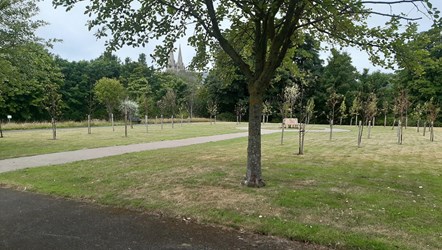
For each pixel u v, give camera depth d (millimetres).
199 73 11281
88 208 6238
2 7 14586
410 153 13953
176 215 5758
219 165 10383
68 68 56875
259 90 7438
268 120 53219
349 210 5836
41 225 5285
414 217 5504
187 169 9648
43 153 13453
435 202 6375
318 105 52031
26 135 23031
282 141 18125
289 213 5688
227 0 8117
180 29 8453
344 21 7633
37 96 46156
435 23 5719
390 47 7645
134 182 7996
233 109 60188
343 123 51625
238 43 9727
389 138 21828
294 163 10859
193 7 8008
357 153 13805
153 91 61625
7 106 43531
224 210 5852
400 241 4559
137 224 5352
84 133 25438
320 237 4707
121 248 4398
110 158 11906
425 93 41312
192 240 4699
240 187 7410
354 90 51812
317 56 53906
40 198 6945
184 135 23578
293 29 7207
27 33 15477
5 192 7441
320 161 11383
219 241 4672
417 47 7562
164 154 13016
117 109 47469
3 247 4414
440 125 41188
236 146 16266
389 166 10523
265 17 7230
